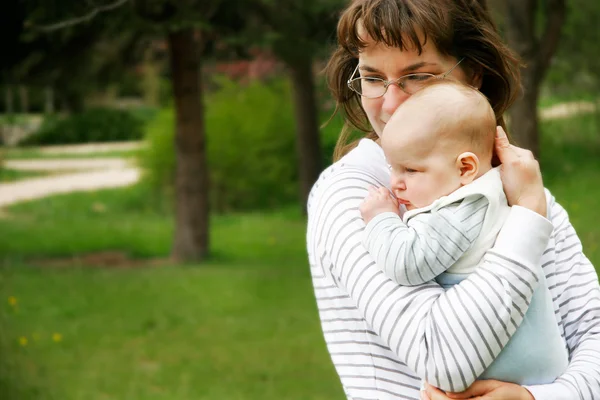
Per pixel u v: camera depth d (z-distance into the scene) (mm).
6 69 11547
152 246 14211
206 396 6445
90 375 7020
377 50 1948
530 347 1796
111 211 18797
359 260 1836
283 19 9844
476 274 1738
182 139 12266
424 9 1900
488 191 1804
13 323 8648
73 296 10039
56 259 13023
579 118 19906
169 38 11695
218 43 11422
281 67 18875
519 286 1715
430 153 1842
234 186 18672
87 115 36625
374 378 1895
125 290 10328
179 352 7719
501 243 1754
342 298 1922
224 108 18969
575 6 16984
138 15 9242
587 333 2021
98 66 11711
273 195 18828
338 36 2025
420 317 1743
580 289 2070
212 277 10891
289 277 10891
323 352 7609
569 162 17391
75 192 21109
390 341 1775
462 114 1836
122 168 26172
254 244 13984
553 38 10688
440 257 1755
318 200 2006
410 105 1879
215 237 14812
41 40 10852
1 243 14461
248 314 9062
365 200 1887
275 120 18828
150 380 6855
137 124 36812
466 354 1688
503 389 1754
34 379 6777
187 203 12359
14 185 22844
